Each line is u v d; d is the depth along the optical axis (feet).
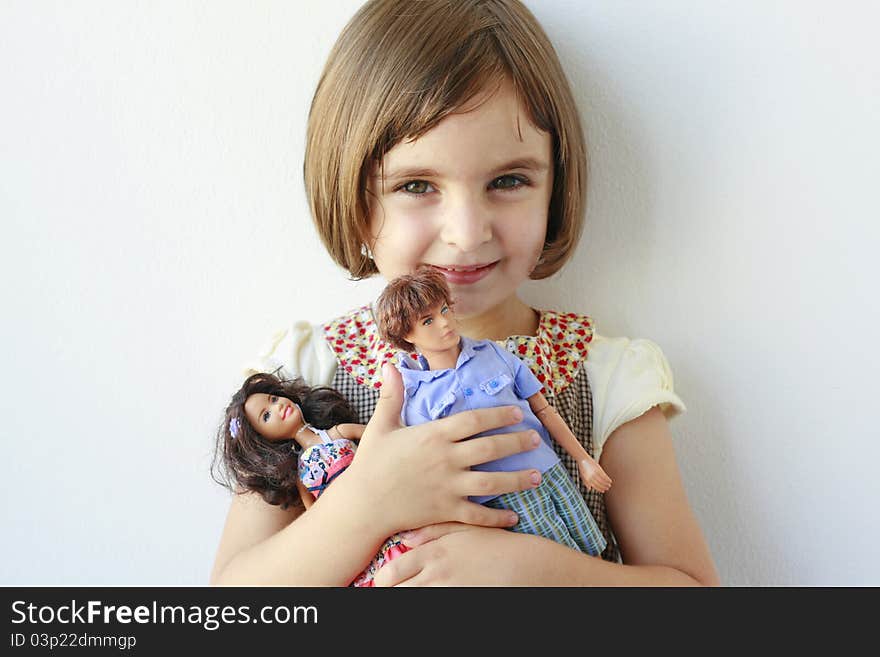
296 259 3.83
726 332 3.59
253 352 3.89
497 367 2.99
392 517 2.93
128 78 3.79
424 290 2.79
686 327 3.63
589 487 3.27
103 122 3.84
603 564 2.99
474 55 2.91
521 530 2.99
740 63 3.44
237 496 3.44
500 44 2.97
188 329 3.92
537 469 2.97
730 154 3.50
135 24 3.76
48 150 3.89
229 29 3.72
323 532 2.98
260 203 3.81
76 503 4.08
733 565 3.70
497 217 3.05
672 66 3.50
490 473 2.88
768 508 3.64
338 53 3.17
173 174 3.84
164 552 4.04
